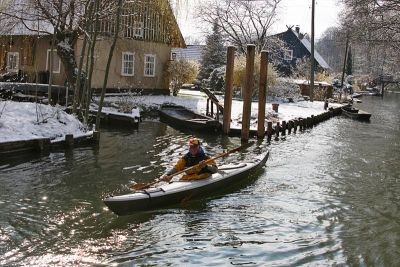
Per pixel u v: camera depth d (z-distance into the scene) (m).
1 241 6.66
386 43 27.02
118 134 16.41
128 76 27.19
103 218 7.80
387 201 9.53
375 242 7.26
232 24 39.78
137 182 10.03
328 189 10.34
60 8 15.93
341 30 33.72
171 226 7.63
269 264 6.34
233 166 10.83
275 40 40.97
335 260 6.56
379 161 13.84
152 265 6.17
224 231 7.49
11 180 9.67
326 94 38.81
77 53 23.61
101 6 16.30
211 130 17.67
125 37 26.39
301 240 7.23
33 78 24.55
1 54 26.66
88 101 14.85
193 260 6.37
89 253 6.45
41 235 6.96
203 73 42.69
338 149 15.82
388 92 78.12
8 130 12.37
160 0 18.81
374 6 25.81
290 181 10.93
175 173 8.94
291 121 19.38
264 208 8.76
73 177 10.20
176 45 30.56
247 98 16.12
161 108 22.53
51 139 13.03
